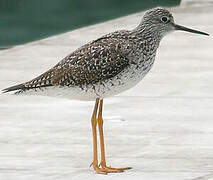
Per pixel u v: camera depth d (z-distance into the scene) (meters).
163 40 21.75
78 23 28.25
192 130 13.07
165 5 32.53
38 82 10.99
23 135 12.95
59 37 22.33
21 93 11.15
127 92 15.95
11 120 13.91
